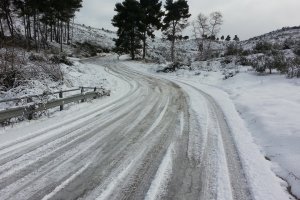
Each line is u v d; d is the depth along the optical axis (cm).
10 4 4059
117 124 902
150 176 530
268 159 646
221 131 848
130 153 646
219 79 2400
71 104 1257
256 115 1009
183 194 469
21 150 647
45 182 493
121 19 4775
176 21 4575
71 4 4588
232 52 3597
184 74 2981
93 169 553
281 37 6850
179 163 596
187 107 1206
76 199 439
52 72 1756
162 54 6738
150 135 788
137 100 1381
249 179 532
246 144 737
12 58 1571
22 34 5022
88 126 872
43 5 3822
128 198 449
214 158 631
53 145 687
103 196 452
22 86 1442
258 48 3509
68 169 549
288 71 1842
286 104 1105
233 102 1374
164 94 1603
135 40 5034
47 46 4403
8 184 482
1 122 884
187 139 762
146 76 2886
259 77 1969
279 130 799
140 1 4834
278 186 510
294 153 636
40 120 951
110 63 4312
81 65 2772
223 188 495
